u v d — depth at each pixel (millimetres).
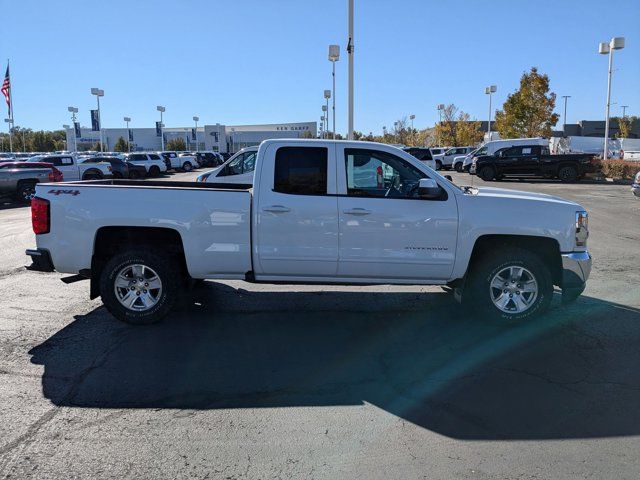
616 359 4828
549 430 3582
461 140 61062
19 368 4656
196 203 5543
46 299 6941
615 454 3283
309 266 5598
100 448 3373
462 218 5496
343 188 5578
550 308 6371
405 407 3934
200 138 93625
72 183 6113
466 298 6105
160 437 3508
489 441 3449
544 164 28547
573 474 3078
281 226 5539
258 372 4582
